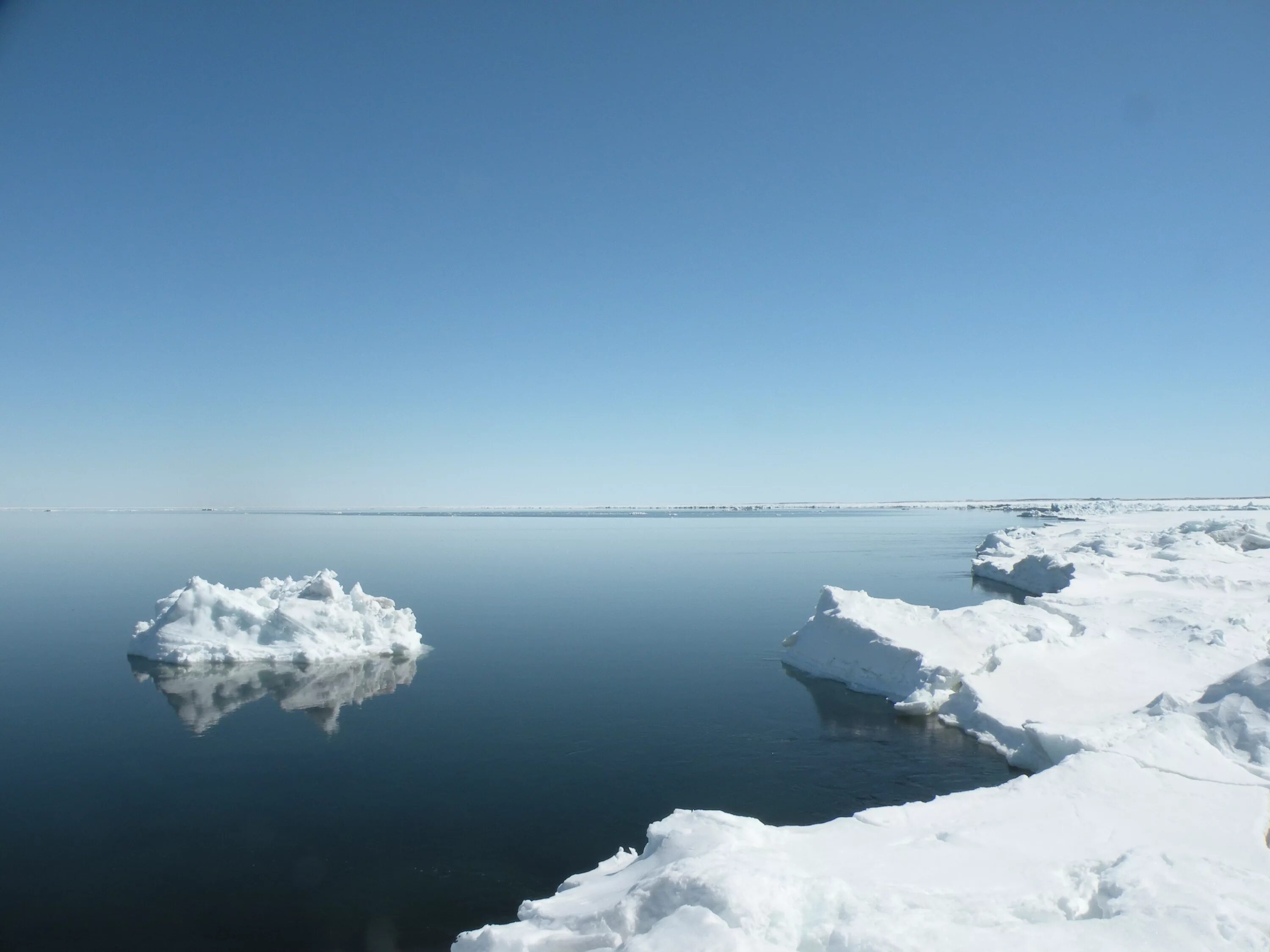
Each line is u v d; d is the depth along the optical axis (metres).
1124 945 7.00
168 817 15.17
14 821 15.04
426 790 16.50
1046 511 164.88
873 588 47.72
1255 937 7.07
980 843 9.53
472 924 11.48
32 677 26.16
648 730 20.39
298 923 11.54
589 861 13.36
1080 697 18.72
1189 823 10.16
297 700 23.50
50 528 131.25
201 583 29.61
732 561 67.88
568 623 36.69
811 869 8.80
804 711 21.88
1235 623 23.06
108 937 11.23
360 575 57.53
